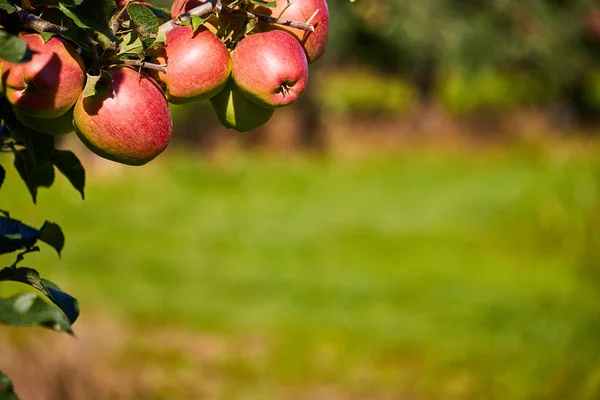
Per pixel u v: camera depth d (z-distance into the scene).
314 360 11.91
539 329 12.23
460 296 14.79
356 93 30.38
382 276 16.41
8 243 2.08
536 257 16.69
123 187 23.61
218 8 2.00
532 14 24.83
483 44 24.41
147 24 1.83
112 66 1.90
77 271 15.91
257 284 15.82
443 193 24.23
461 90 31.80
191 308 14.05
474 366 11.38
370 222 21.03
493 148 31.11
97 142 1.92
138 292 14.79
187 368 11.22
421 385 10.93
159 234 19.45
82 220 20.20
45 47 1.80
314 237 19.62
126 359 11.14
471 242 18.69
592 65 26.30
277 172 26.83
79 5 1.80
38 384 8.30
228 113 2.18
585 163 27.81
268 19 2.04
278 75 2.03
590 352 10.85
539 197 22.03
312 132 30.17
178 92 2.00
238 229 20.28
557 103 32.19
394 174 27.16
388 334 12.91
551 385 10.31
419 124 31.72
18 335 8.78
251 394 10.70
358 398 10.72
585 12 25.19
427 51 25.20
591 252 15.73
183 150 27.86
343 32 22.97
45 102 1.81
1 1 1.78
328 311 14.17
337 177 26.56
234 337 12.75
